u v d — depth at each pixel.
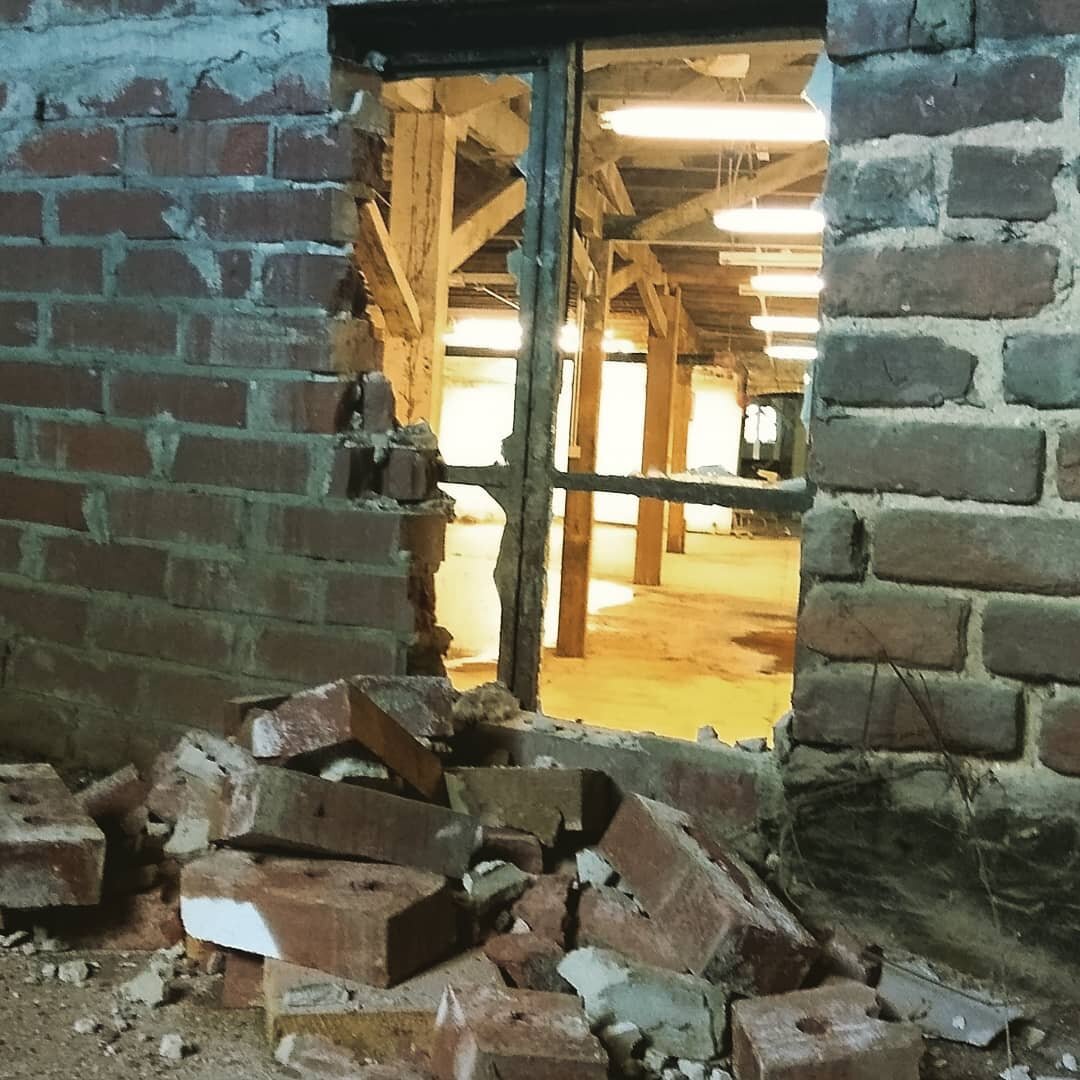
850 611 1.84
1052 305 1.73
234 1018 1.60
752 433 11.68
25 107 2.36
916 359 1.79
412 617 2.14
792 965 1.57
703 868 1.66
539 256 2.17
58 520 2.40
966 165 1.76
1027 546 1.75
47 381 2.39
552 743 2.09
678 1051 1.51
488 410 11.71
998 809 1.78
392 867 1.70
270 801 1.67
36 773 2.01
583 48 2.15
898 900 1.83
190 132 2.23
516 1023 1.39
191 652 2.30
